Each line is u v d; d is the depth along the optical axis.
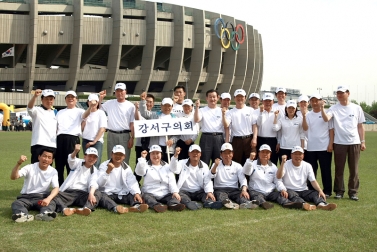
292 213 7.57
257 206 7.99
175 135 9.85
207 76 70.19
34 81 61.72
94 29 57.78
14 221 6.70
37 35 55.06
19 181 11.23
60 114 9.26
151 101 10.32
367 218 7.18
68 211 7.20
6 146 24.36
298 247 5.59
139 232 6.17
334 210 7.86
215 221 6.89
